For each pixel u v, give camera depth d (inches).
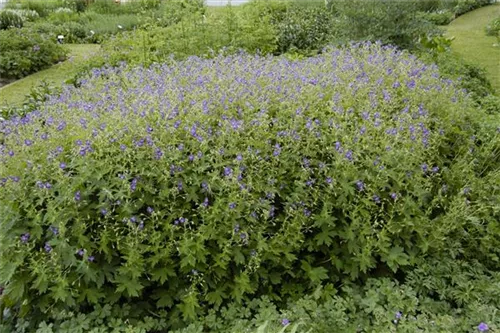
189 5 372.8
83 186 129.6
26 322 131.6
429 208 147.6
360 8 357.7
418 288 134.0
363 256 137.2
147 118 148.3
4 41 410.3
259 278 139.9
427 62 293.3
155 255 129.3
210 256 134.6
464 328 116.9
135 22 623.8
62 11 733.3
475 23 655.8
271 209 135.9
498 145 183.6
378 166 141.9
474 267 143.3
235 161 133.9
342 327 119.0
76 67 332.5
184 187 132.1
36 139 143.9
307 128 151.2
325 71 201.5
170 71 214.4
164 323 131.3
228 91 164.6
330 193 141.6
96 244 130.0
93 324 125.8
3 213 126.9
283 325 114.9
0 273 122.2
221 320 128.5
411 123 163.6
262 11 474.0
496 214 161.2
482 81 316.8
